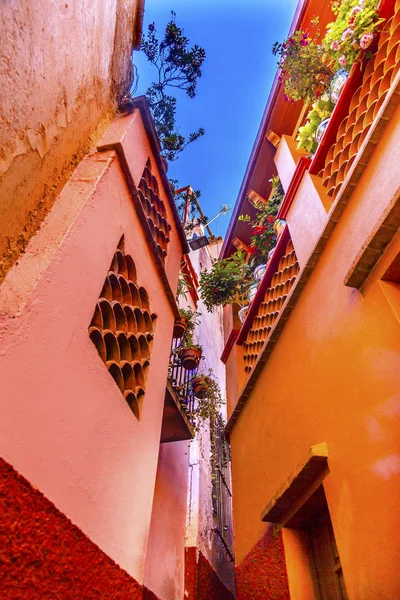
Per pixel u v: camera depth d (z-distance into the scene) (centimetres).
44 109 209
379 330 240
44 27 208
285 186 558
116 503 203
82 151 268
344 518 236
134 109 349
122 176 287
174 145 581
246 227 802
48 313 167
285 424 343
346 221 312
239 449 455
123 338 259
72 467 166
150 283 332
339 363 277
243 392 462
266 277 520
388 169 267
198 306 983
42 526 136
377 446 220
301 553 315
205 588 559
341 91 379
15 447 133
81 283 200
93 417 192
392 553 193
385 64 328
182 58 575
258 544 361
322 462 268
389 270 244
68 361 176
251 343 555
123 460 221
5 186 171
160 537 481
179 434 518
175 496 562
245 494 410
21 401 141
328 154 398
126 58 378
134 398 261
